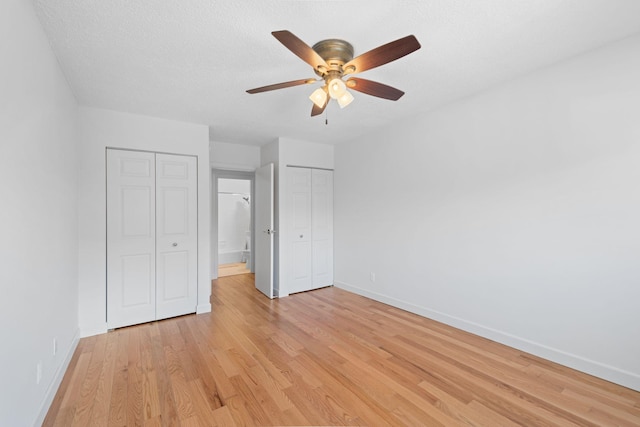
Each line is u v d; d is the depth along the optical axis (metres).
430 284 3.10
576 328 2.08
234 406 1.71
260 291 4.25
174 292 3.18
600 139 1.95
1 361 1.17
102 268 2.79
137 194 2.99
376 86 1.83
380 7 1.50
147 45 1.82
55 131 1.94
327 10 1.52
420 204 3.18
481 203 2.63
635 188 1.82
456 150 2.81
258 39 1.77
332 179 4.52
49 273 1.78
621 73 1.86
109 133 2.84
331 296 3.98
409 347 2.45
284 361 2.23
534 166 2.27
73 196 2.50
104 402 1.75
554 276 2.18
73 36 1.71
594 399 1.75
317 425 1.57
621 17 1.62
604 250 1.95
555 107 2.15
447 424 1.56
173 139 3.18
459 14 1.57
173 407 1.70
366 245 3.91
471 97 2.68
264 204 4.11
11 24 1.25
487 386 1.90
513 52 1.97
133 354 2.34
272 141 4.15
